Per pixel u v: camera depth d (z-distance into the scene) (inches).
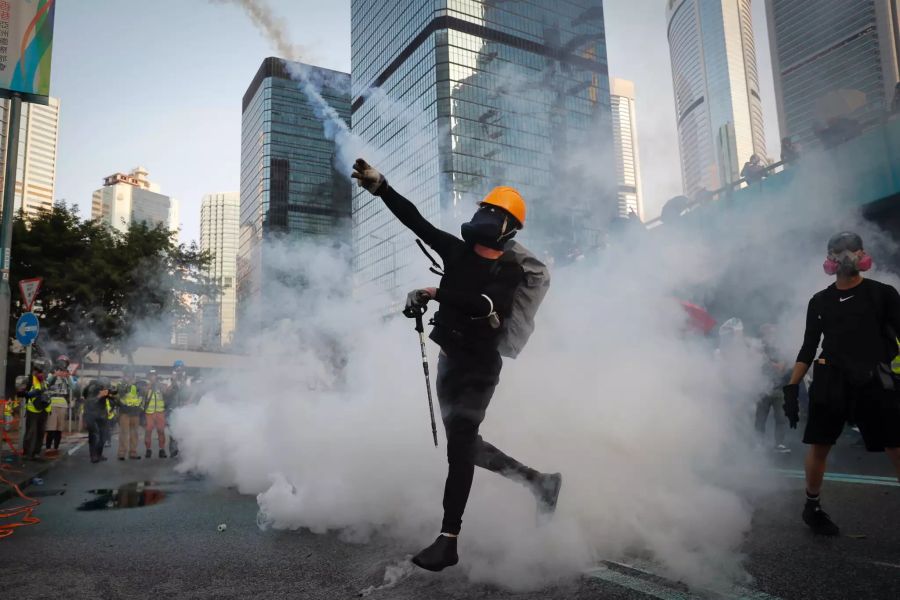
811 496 125.9
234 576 108.0
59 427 402.3
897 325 119.9
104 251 903.7
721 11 7234.3
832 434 124.3
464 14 1128.2
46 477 280.8
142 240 914.1
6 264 286.5
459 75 1132.5
